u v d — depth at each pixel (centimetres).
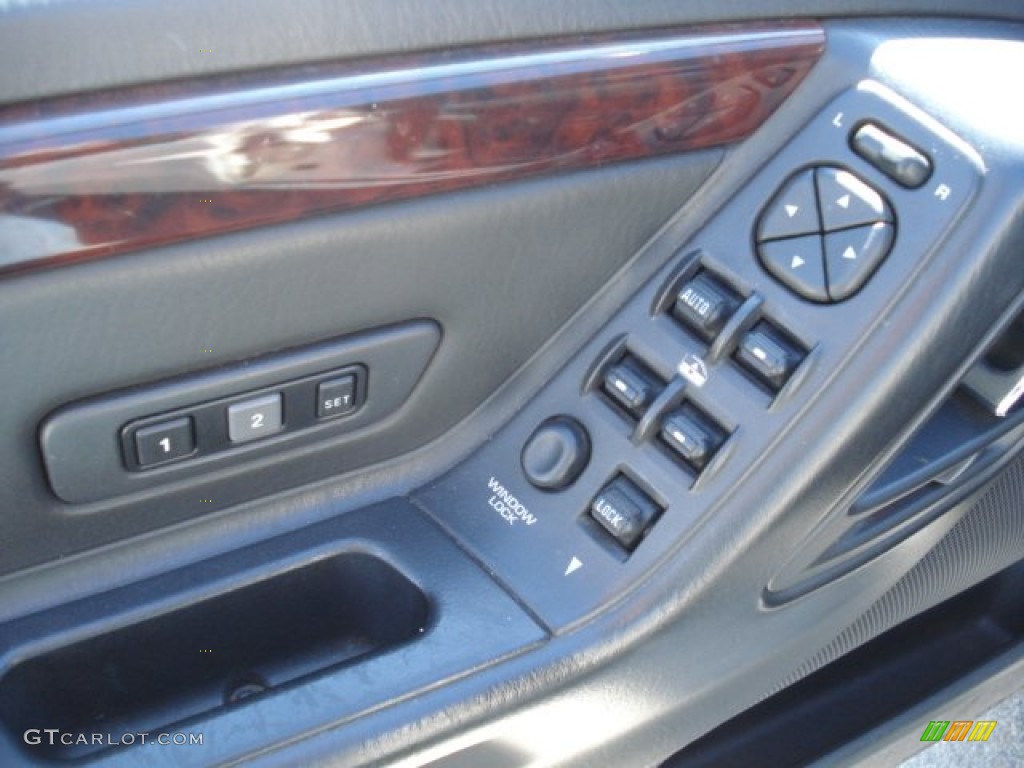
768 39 87
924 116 86
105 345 73
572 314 91
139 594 83
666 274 90
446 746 79
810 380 83
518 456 90
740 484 84
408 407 89
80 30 68
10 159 67
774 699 122
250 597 87
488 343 89
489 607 84
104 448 77
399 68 76
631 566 84
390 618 89
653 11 84
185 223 72
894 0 92
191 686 90
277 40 73
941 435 97
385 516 89
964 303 83
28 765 74
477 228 82
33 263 69
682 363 87
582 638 83
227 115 71
